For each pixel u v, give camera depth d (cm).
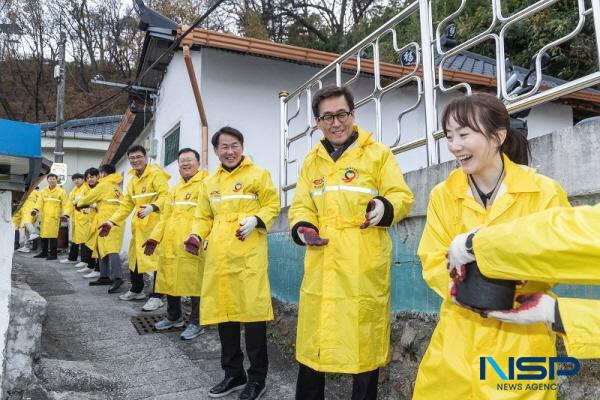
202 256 441
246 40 607
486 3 1115
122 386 330
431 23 309
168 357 391
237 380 321
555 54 904
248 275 314
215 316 316
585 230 112
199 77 629
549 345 146
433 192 177
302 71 685
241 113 646
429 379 159
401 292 312
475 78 655
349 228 232
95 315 514
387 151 244
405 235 309
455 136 158
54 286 678
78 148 1586
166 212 478
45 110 2666
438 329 165
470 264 142
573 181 200
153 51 718
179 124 699
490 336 149
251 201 332
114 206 707
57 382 309
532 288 144
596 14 211
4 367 279
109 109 2602
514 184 153
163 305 563
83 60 2812
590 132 194
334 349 223
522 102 242
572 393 197
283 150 489
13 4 2731
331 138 246
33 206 1080
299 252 434
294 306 435
